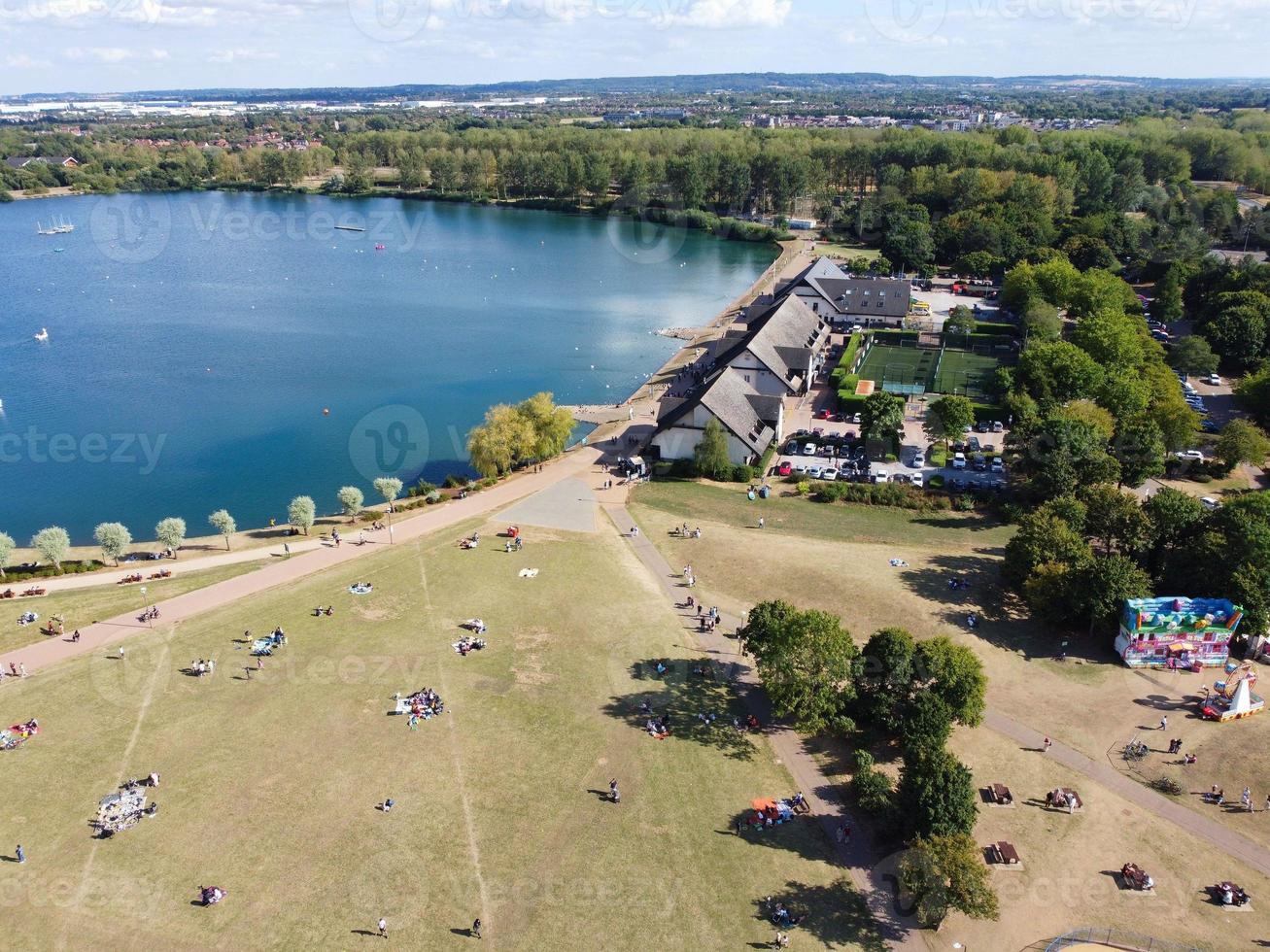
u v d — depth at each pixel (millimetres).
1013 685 92750
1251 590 95500
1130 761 82688
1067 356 160375
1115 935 65688
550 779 79375
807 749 84312
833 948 64688
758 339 177875
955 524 129500
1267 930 66438
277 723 85500
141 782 77625
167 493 146375
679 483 144500
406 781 78562
